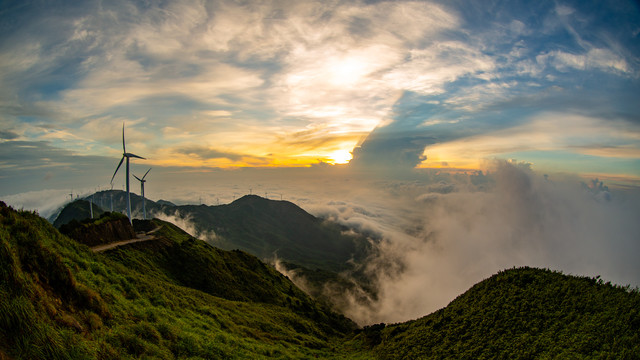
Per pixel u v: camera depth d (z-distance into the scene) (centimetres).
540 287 3144
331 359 4031
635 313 2069
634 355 1767
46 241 2333
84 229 6488
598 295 2516
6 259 1281
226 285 7781
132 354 1540
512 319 2927
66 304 1506
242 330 3800
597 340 2039
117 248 6450
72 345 1247
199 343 2209
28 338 1127
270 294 9344
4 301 1146
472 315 3475
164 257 7412
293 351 3862
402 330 4675
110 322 1703
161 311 2553
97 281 2244
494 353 2630
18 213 2481
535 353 2308
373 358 3934
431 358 3150
